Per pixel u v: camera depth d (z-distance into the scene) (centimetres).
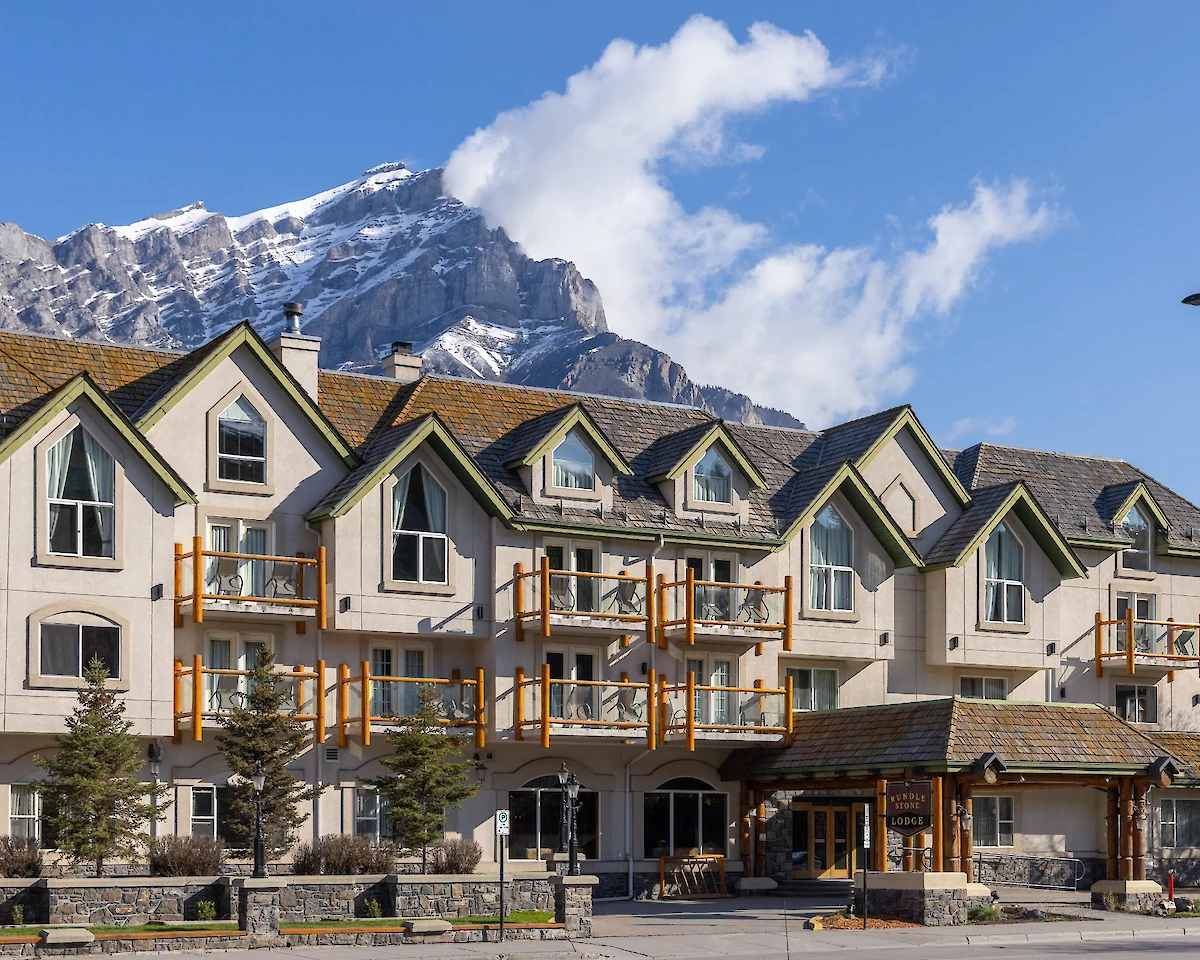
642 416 5141
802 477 5150
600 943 3447
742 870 4834
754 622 4759
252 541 4284
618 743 4572
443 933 3406
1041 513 5247
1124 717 5575
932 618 5175
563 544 4625
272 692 3912
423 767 4025
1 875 3494
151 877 3441
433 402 4756
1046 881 5291
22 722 3744
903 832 4069
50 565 3828
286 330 4647
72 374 4300
